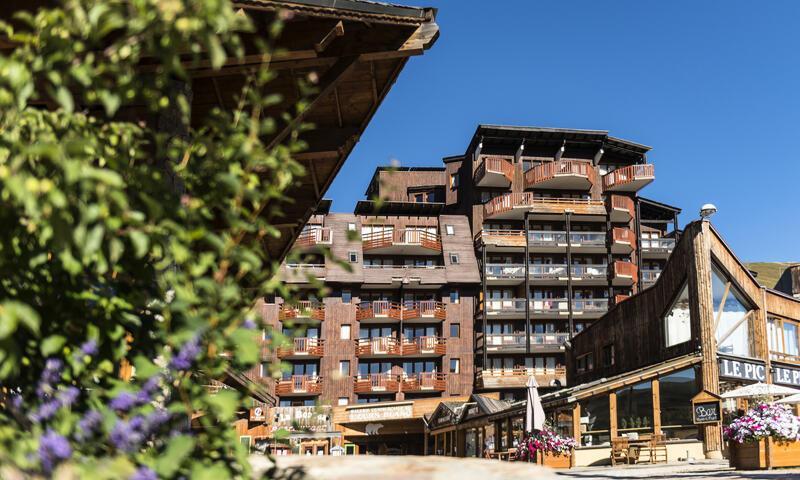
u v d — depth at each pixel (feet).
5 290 7.80
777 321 86.33
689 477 43.11
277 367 8.54
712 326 75.92
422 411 144.36
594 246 178.91
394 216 177.17
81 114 8.70
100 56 7.97
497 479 9.29
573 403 74.33
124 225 8.21
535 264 178.60
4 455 6.40
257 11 19.31
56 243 7.34
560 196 182.29
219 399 7.98
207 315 8.13
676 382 77.15
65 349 8.07
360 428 149.69
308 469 9.81
